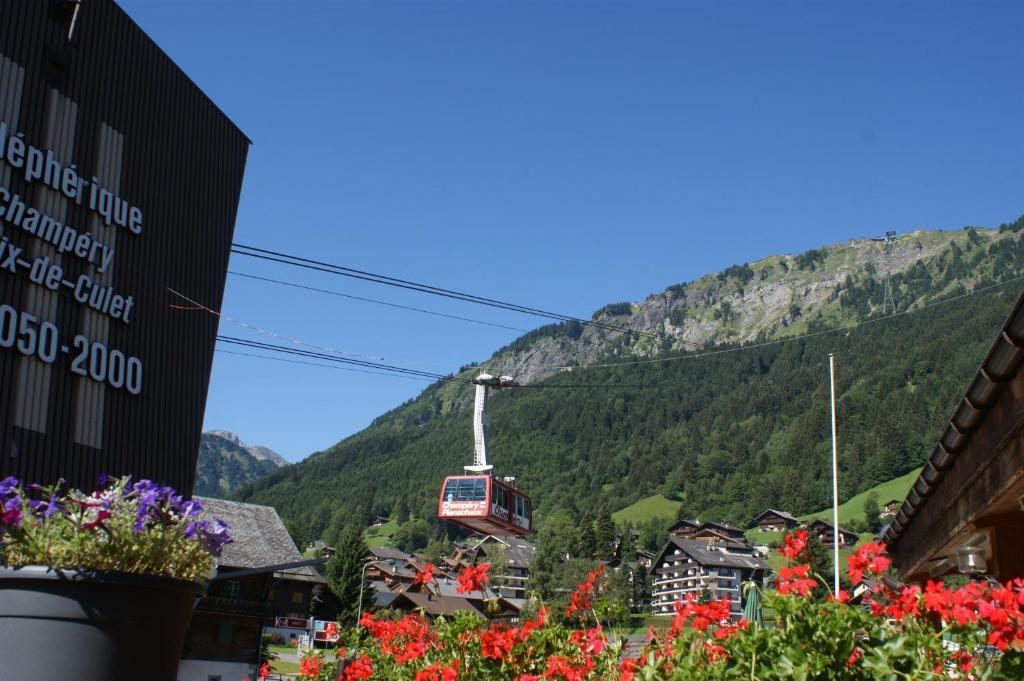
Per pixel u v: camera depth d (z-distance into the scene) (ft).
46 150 55.88
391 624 28.50
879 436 546.67
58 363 55.77
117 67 61.87
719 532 467.11
